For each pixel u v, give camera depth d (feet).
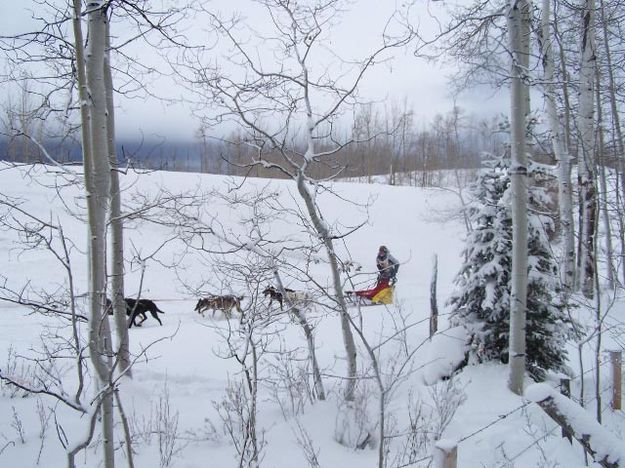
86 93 11.98
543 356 24.17
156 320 40.29
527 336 23.93
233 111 18.74
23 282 48.49
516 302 22.15
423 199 99.35
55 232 61.87
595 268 20.94
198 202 25.39
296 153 19.88
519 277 22.08
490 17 23.20
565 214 41.01
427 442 17.60
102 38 12.94
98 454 16.78
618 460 11.51
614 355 21.79
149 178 65.26
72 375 23.98
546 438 18.65
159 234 68.23
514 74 21.66
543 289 24.07
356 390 19.88
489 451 17.52
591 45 38.22
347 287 49.83
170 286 52.75
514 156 21.91
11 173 75.97
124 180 58.95
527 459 17.26
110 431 11.85
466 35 24.48
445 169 101.04
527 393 12.58
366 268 71.72
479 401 21.66
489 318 24.81
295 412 19.84
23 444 17.16
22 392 21.20
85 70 12.44
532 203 26.08
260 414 19.94
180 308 45.93
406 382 23.16
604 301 38.27
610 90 40.09
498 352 24.97
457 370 24.30
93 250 11.84
